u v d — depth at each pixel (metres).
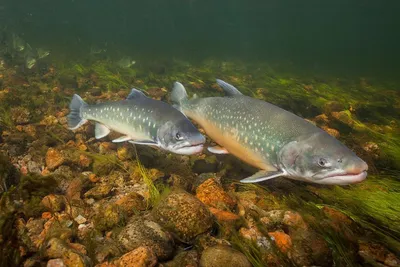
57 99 0.83
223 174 0.50
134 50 3.19
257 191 0.46
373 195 0.45
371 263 0.32
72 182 0.43
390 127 0.90
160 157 0.55
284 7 11.59
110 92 0.96
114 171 0.48
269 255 0.31
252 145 0.46
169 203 0.34
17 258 0.28
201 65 2.17
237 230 0.35
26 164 0.48
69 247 0.29
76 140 0.60
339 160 0.36
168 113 0.49
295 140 0.40
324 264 0.31
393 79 2.65
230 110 0.50
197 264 0.30
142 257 0.28
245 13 12.18
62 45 2.64
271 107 0.46
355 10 12.10
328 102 1.02
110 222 0.34
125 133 0.55
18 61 1.34
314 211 0.40
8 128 0.59
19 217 0.35
